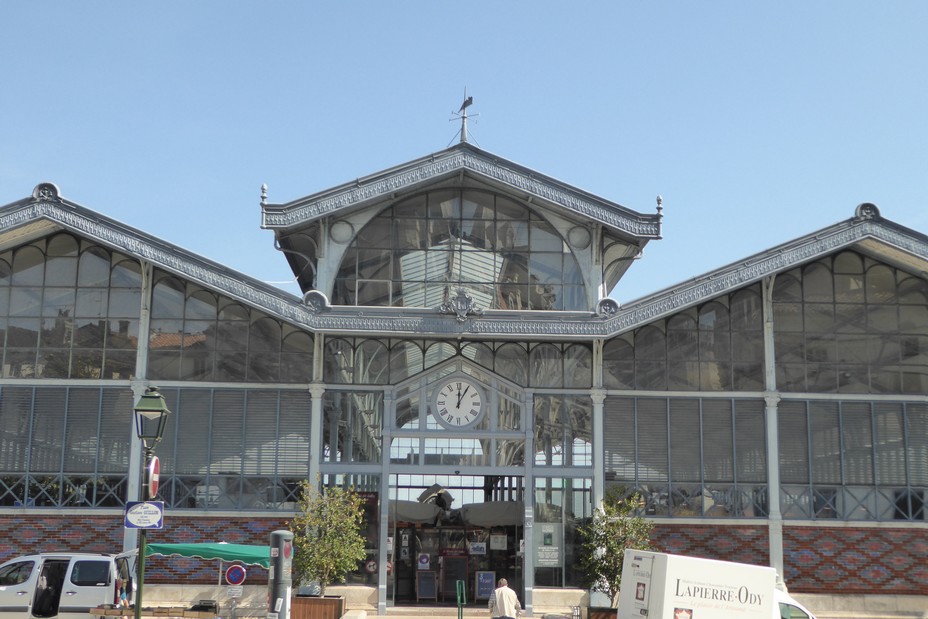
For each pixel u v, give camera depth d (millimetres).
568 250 28141
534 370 27906
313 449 27250
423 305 27812
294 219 26891
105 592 23969
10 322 27719
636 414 27844
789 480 27656
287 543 20531
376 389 27672
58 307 27844
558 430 27672
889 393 28156
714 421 27891
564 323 26797
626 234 27219
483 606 27625
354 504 26016
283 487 27188
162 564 26766
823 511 27531
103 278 28031
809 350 28312
